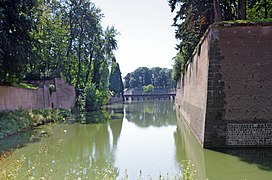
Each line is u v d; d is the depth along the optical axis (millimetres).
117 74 90750
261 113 16453
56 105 41312
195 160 14438
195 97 23234
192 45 28219
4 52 22953
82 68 54719
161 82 144375
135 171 13039
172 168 13422
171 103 87375
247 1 27125
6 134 21562
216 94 16828
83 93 50000
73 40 48344
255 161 13766
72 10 46938
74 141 21062
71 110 45562
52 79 42125
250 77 16734
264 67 16734
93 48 51156
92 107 49219
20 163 10016
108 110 55531
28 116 27422
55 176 12070
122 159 15438
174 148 18141
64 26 46750
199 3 25938
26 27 24438
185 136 22812
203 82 19109
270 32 16844
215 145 16516
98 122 33219
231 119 16578
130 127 28938
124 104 83562
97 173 12477
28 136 22141
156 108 62438
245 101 16609
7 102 27047
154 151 17391
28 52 25203
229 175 12008
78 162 14664
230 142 16422
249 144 16297
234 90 16734
